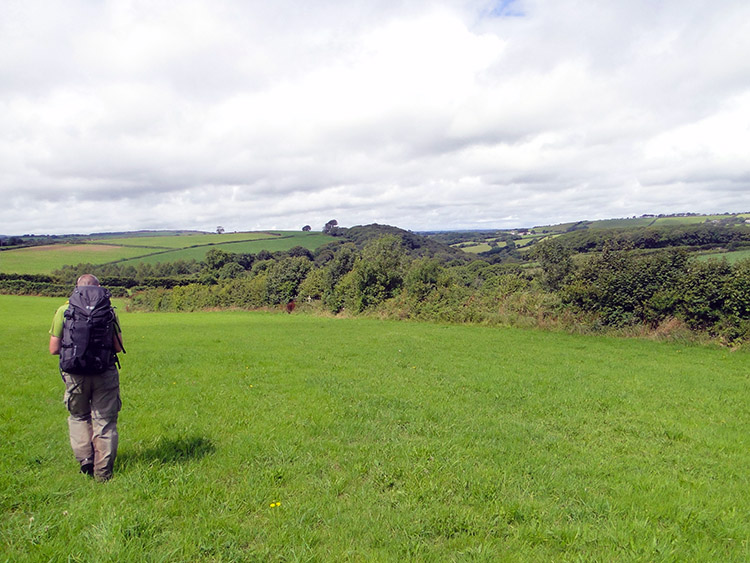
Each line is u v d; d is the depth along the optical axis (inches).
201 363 514.0
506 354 628.4
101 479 186.2
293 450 228.5
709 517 171.0
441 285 1417.3
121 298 2797.7
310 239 4606.3
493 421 297.4
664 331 831.7
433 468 209.5
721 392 405.4
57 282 2918.3
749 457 242.7
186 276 3275.1
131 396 349.7
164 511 163.9
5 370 465.1
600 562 141.9
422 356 597.0
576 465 222.7
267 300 2060.8
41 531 145.8
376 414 306.7
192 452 226.4
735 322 757.3
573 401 358.0
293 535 149.9
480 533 155.3
